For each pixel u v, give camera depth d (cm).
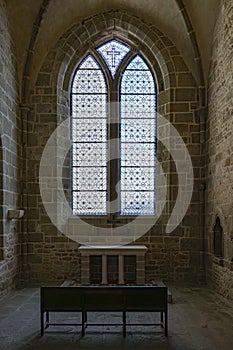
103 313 711
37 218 1030
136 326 627
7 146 893
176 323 644
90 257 1010
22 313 710
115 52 1118
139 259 948
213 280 925
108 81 1108
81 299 593
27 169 1030
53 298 594
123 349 522
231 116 789
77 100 1112
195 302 796
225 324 637
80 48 1096
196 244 1024
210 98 989
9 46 925
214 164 928
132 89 1115
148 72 1117
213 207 930
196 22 987
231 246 773
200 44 1010
